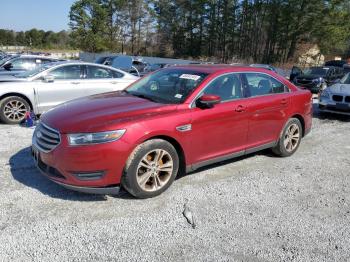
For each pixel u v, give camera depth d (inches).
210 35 2632.9
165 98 186.7
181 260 123.5
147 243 132.1
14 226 138.1
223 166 218.1
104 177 153.9
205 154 188.5
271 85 229.1
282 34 2230.6
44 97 318.3
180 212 156.2
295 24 2076.8
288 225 150.5
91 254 123.9
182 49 2817.4
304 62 2100.1
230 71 204.8
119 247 128.8
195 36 2770.7
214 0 2536.9
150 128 161.0
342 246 137.3
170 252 127.6
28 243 127.9
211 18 2586.1
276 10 2201.0
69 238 132.3
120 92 210.8
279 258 127.6
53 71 326.3
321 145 284.2
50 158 156.6
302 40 2129.7
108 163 152.4
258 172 211.2
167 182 172.2
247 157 239.6
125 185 160.9
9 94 305.4
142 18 2834.6
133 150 158.2
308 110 254.7
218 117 188.5
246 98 208.5
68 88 329.1
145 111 168.2
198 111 180.1
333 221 156.3
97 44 2583.7
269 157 242.5
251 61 2285.9
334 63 1352.1
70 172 152.3
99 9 2544.3
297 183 197.6
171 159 171.2
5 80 314.8
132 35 2851.9
